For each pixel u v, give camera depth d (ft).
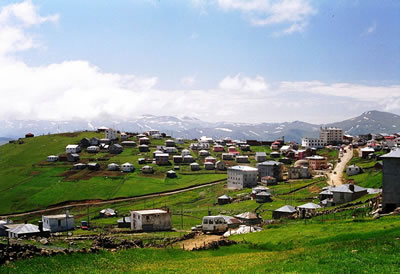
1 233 465.06
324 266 184.96
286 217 481.46
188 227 526.57
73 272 194.18
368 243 219.61
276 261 214.48
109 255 229.45
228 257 242.78
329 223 331.98
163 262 229.66
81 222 633.61
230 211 646.33
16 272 184.24
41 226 393.29
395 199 339.77
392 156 341.21
